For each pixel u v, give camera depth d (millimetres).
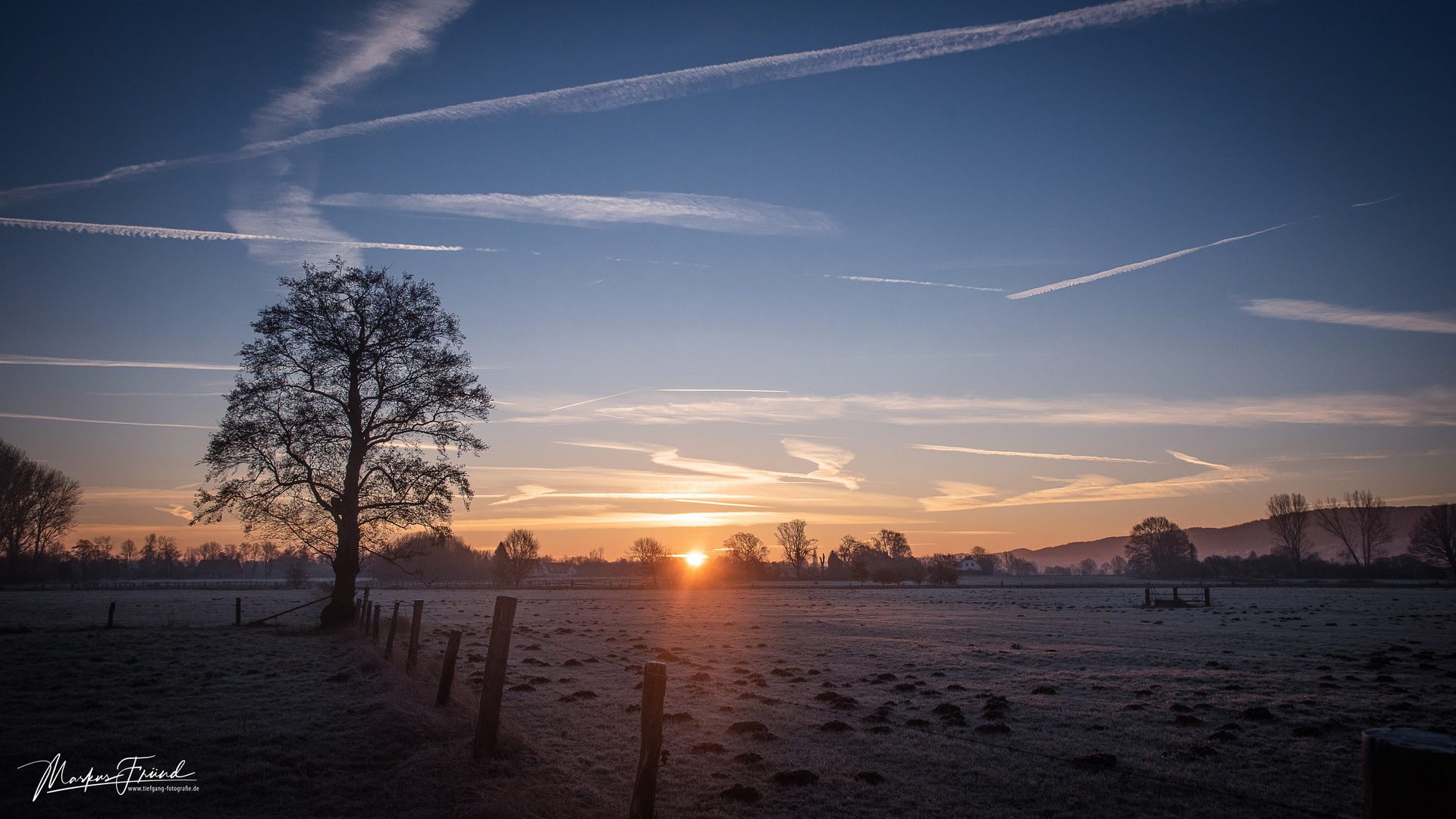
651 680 7293
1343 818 9828
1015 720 15914
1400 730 3664
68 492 105562
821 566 188625
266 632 31500
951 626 43188
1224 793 10836
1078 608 63156
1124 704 17547
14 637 27922
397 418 34188
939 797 10625
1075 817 9859
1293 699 17719
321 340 33312
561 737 13633
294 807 9141
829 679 21750
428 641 30438
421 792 9398
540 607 66688
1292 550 162000
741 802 10281
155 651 23906
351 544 33875
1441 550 120688
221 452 32000
